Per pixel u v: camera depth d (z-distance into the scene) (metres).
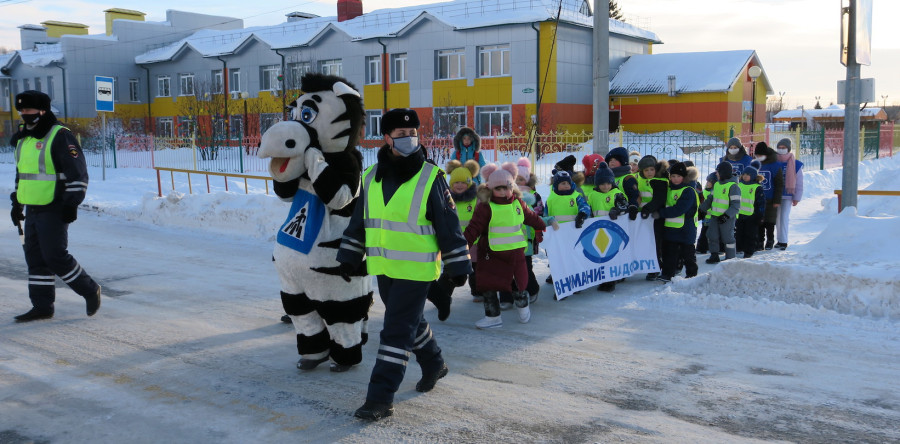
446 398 4.55
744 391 4.62
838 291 6.35
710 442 3.86
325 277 4.73
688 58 34.16
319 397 4.59
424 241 4.21
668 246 7.90
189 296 7.49
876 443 3.85
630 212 7.74
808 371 4.98
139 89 45.03
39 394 4.64
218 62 40.66
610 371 5.04
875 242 7.13
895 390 4.61
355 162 4.88
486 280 6.20
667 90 32.25
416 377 4.97
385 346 4.23
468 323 6.43
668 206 7.85
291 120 4.83
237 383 4.86
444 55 33.03
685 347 5.57
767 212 10.20
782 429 4.04
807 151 21.67
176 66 42.94
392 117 4.20
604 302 7.13
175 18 46.97
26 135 6.20
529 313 6.44
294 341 5.87
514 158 19.19
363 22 36.22
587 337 5.90
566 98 31.06
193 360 5.35
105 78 19.47
